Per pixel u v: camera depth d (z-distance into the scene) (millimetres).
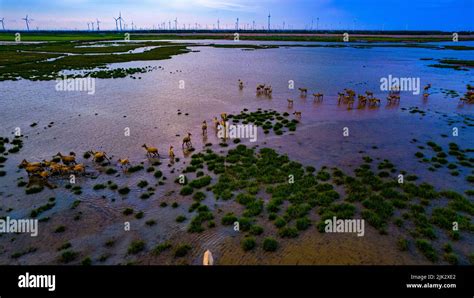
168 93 49188
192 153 25969
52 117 35625
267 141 28594
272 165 23344
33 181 20906
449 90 50062
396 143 27766
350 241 14867
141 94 48344
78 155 25203
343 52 121250
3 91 49219
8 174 21891
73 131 30984
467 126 32125
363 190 19453
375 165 23328
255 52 121625
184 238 15375
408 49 134750
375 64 84250
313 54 113250
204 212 17344
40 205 18156
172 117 36219
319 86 54500
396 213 17062
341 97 45031
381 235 15266
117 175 21953
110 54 106688
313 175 21750
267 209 17703
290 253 14180
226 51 125500
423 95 45969
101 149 26547
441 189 19500
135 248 14477
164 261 13852
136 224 16516
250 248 14531
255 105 41781
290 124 33031
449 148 26328
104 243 15031
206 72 71250
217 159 24516
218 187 20188
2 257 14023
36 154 25250
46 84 55438
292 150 26422
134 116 36531
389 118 35656
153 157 25047
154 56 102188
